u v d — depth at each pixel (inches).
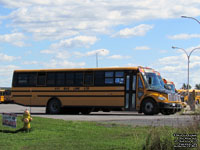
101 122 862.5
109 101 1273.4
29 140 580.1
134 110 1243.8
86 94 1304.1
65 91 1332.4
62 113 1370.6
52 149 509.7
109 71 1280.8
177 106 1190.3
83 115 1250.6
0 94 2942.9
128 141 561.9
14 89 1401.3
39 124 755.4
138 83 1246.3
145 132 645.9
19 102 1391.5
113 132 665.0
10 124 669.9
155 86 1254.3
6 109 1876.2
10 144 543.8
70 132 664.4
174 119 932.0
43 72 1369.3
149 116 1144.2
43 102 1359.5
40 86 1366.9
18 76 1400.1
